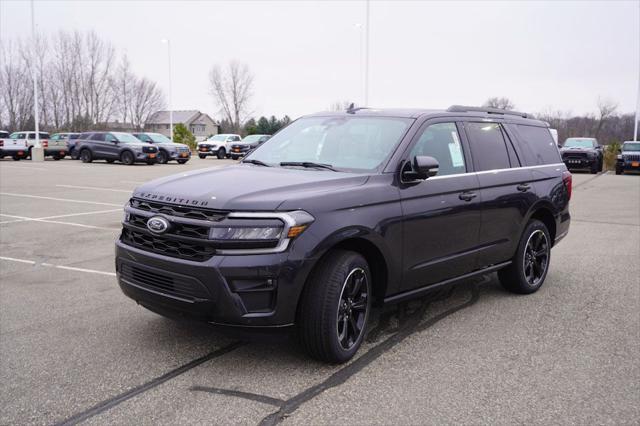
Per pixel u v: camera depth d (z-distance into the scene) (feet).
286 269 12.20
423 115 16.62
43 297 18.98
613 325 16.62
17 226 33.24
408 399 11.82
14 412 11.18
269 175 14.44
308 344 13.03
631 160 87.30
